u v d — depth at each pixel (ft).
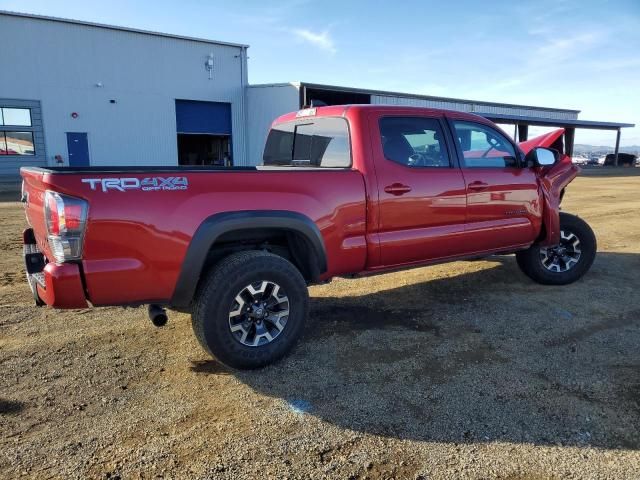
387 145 14.02
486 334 14.01
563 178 18.28
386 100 98.27
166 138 87.25
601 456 8.67
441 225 14.98
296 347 13.21
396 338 13.78
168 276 10.75
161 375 11.75
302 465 8.48
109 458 8.67
